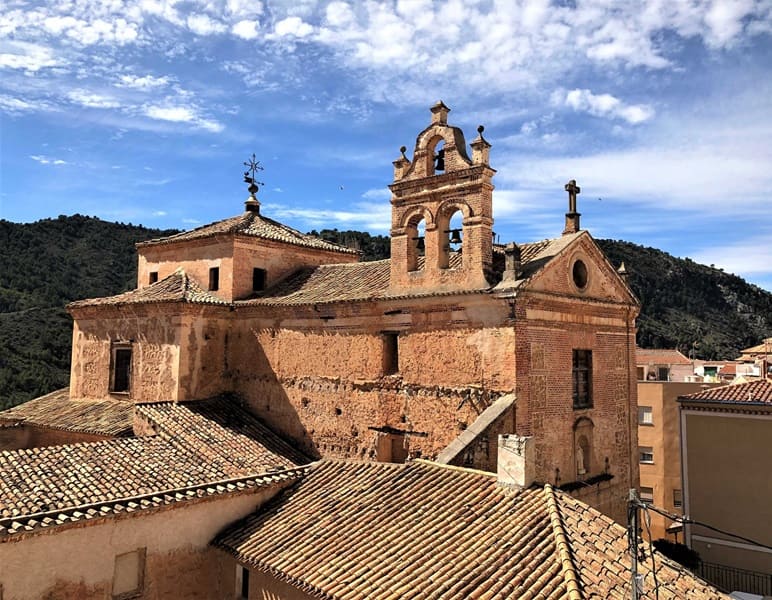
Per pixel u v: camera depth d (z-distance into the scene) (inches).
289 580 519.5
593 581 417.4
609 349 849.5
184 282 959.6
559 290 746.8
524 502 526.0
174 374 874.8
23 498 551.8
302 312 871.7
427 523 537.6
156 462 679.7
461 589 429.7
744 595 841.5
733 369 2244.1
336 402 827.4
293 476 710.5
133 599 583.8
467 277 716.7
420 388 746.8
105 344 975.6
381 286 828.6
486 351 692.7
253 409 917.8
